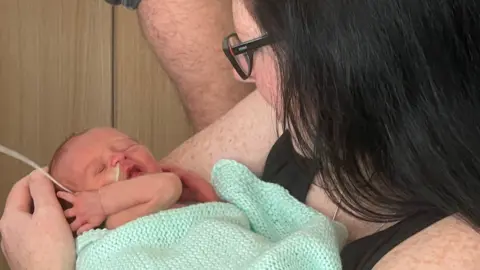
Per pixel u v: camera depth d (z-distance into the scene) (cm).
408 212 75
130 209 92
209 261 85
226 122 109
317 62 62
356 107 62
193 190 102
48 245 87
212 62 116
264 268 78
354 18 58
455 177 60
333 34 59
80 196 92
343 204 83
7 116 158
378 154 65
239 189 98
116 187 92
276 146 102
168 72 121
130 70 167
